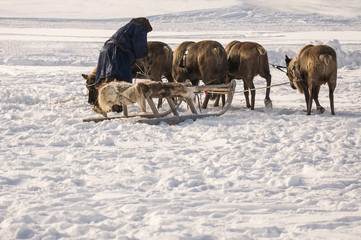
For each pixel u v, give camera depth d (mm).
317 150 12141
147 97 15828
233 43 20500
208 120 16547
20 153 11883
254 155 11578
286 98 25469
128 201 8328
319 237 6848
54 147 12664
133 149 12328
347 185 9406
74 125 15414
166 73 20359
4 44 67000
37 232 6902
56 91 25859
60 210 7852
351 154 11617
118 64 18281
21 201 8148
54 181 9469
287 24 191250
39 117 17656
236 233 6961
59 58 50750
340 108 20906
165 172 10156
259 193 8805
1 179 9398
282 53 49031
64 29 123875
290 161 10914
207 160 11164
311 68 17672
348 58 48219
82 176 9820
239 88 29734
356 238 6828
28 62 46406
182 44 19828
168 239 6691
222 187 9156
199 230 7035
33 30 114188
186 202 8281
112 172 10172
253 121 16438
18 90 25234
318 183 9297
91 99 19391
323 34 111750
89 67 43938
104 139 12992
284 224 7344
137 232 7000
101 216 7590
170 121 16125
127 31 18484
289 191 8906
